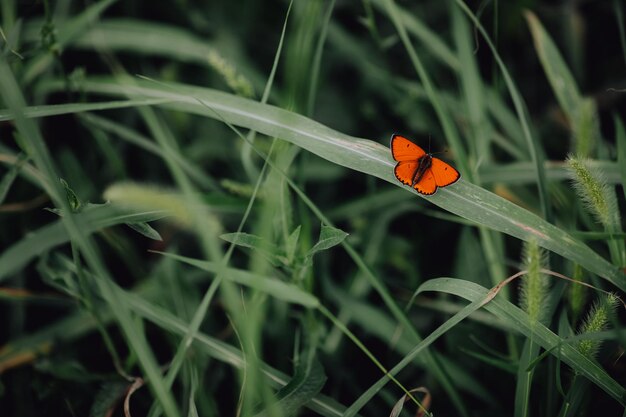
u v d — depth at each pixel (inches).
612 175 18.5
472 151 20.8
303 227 18.4
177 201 15.0
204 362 19.0
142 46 23.4
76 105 17.2
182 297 20.3
